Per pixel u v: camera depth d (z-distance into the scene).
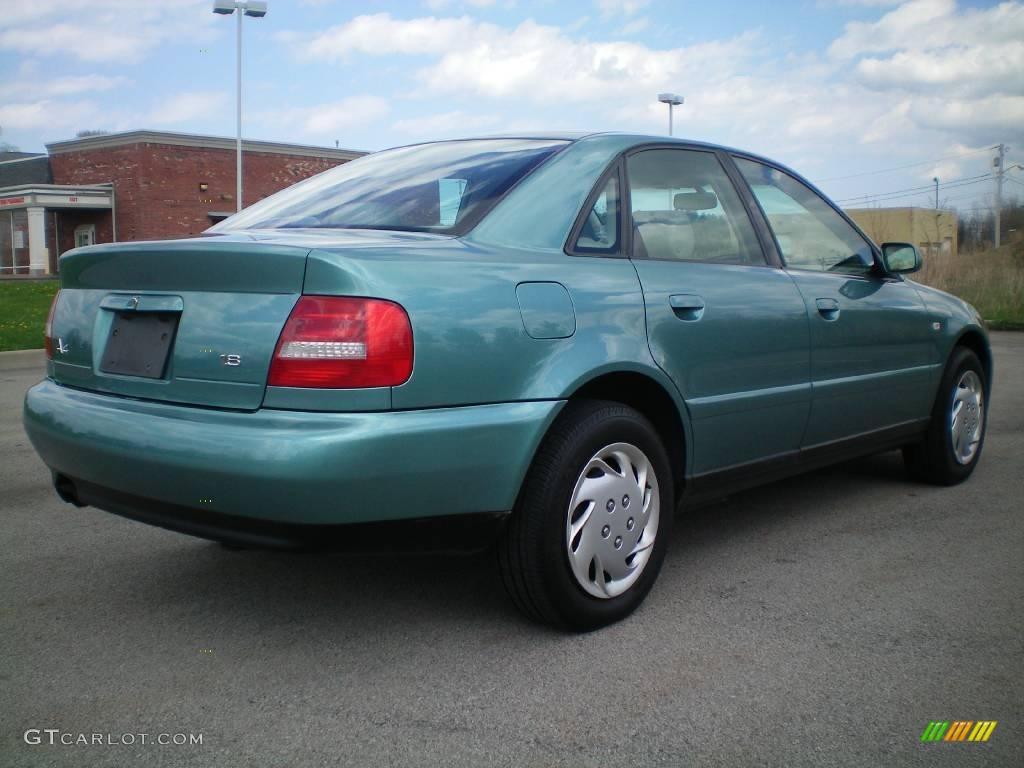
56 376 3.15
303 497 2.41
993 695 2.58
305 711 2.49
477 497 2.65
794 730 2.39
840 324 3.99
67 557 3.77
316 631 3.02
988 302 18.20
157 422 2.63
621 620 3.09
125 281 2.89
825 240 4.20
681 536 4.07
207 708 2.51
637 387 3.20
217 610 3.20
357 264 2.50
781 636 2.97
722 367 3.40
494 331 2.68
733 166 3.88
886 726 2.41
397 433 2.46
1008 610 3.20
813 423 3.89
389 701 2.54
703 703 2.53
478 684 2.64
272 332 2.51
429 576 3.53
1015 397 8.03
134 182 32.72
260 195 34.34
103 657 2.83
